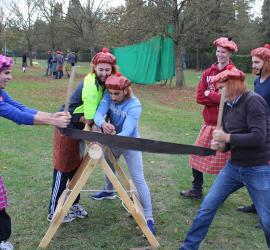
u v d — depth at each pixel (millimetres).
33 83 21953
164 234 4242
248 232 4344
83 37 35531
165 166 6648
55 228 3848
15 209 4750
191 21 21188
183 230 4332
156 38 22656
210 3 20797
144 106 14156
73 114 4016
